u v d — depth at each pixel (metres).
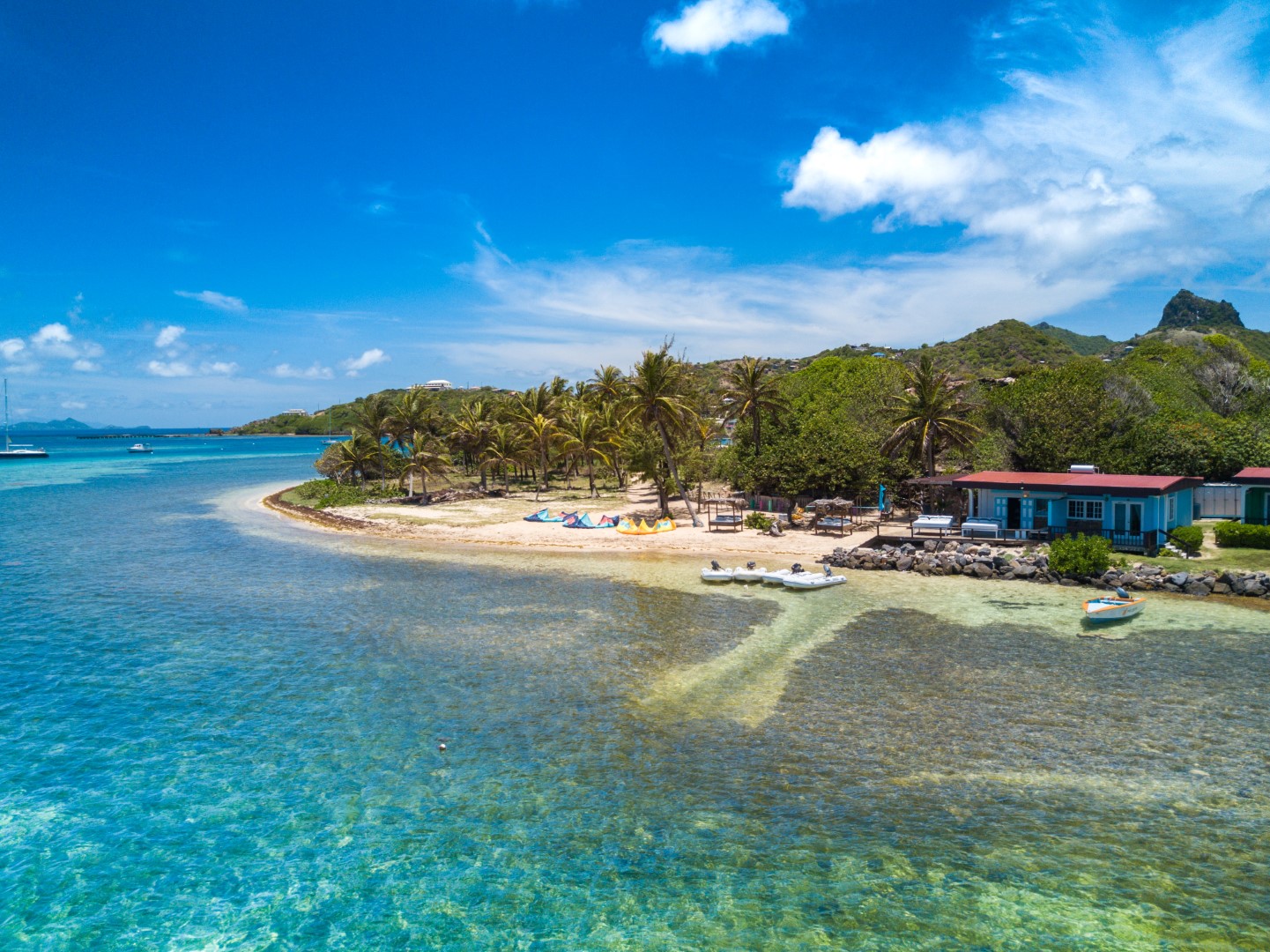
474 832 14.81
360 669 23.98
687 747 18.16
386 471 78.94
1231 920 11.93
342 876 13.60
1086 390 56.00
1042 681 22.06
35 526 59.34
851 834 14.45
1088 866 13.33
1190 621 27.97
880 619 29.05
